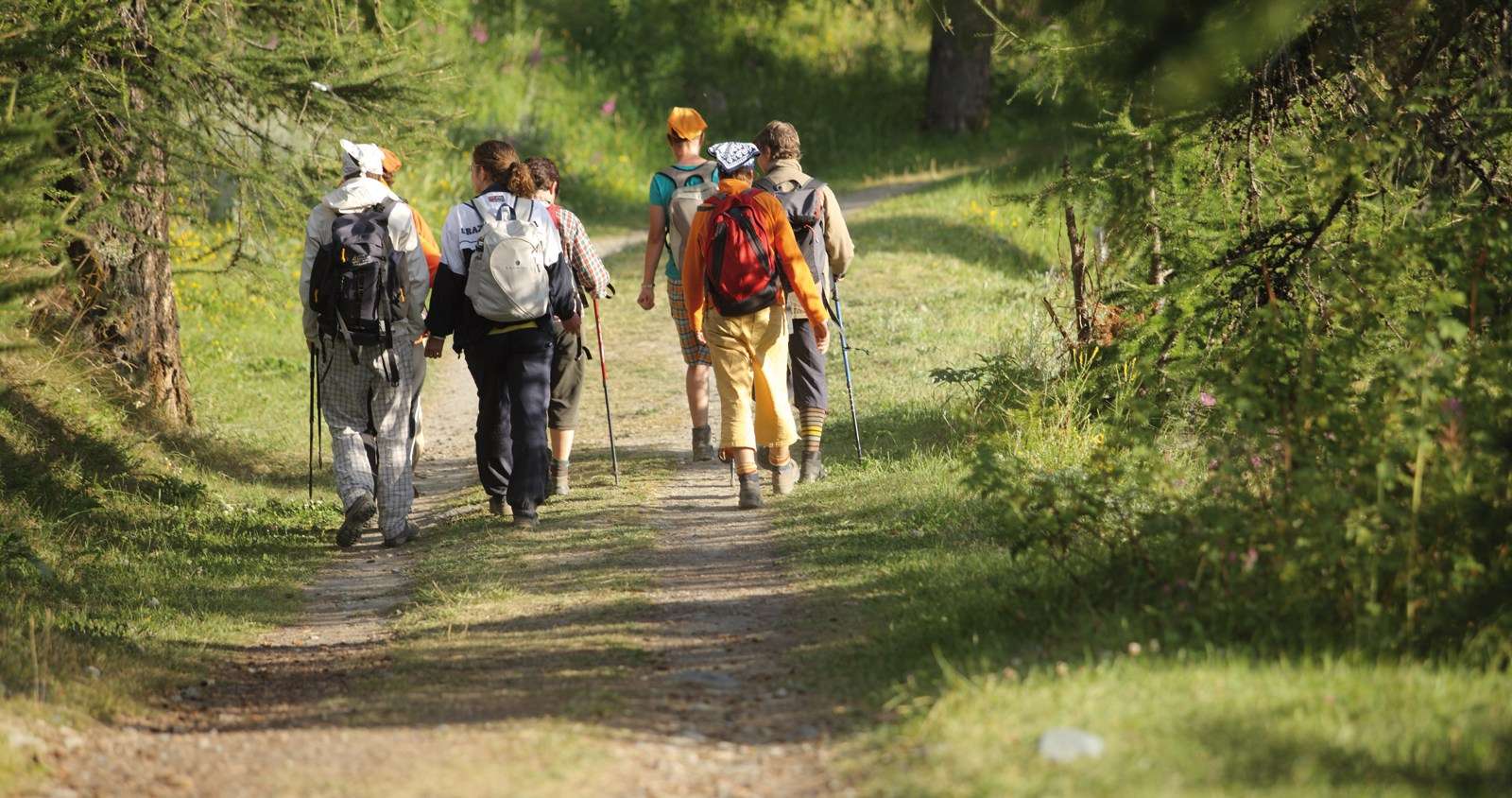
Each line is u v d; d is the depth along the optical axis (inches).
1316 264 495.8
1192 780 254.5
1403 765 257.6
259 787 292.7
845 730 320.8
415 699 368.2
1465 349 391.2
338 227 577.6
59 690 363.9
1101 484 421.4
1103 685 305.7
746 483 608.7
